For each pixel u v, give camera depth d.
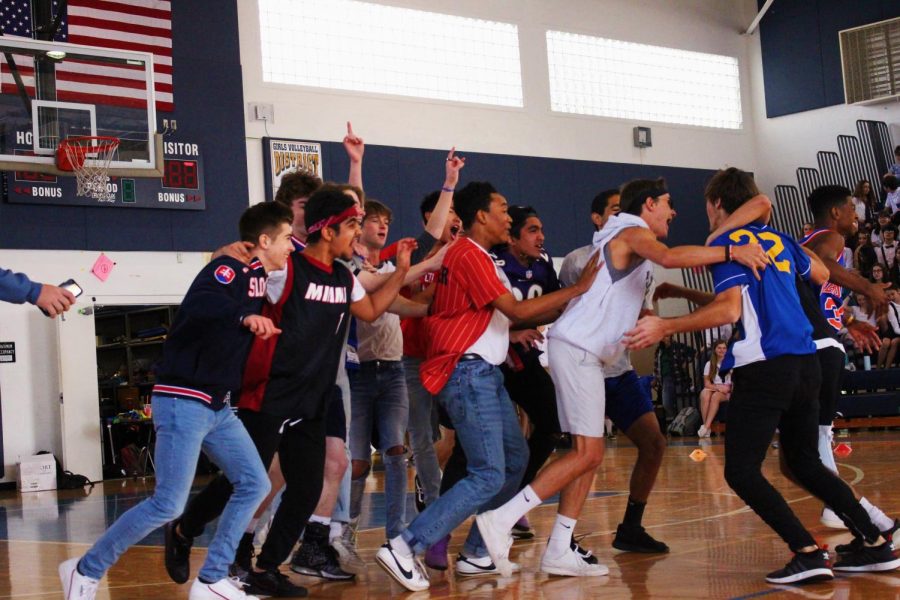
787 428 3.83
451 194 5.01
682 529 5.10
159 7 12.88
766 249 3.79
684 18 17.95
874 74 17.14
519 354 4.69
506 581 3.99
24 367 12.31
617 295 4.06
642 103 17.31
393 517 4.85
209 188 13.12
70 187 12.23
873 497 5.75
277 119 13.78
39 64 10.79
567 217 16.11
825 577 3.51
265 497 3.85
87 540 6.52
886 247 14.09
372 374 4.85
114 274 12.53
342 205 3.81
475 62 15.61
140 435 14.17
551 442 4.89
